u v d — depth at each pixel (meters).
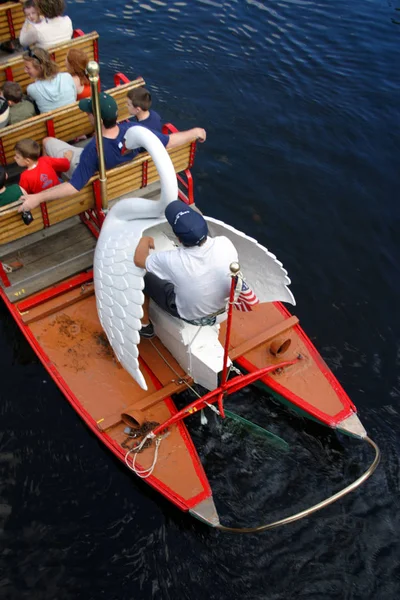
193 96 9.80
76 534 5.35
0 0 7.96
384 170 8.98
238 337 6.14
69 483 5.63
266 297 5.92
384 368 6.71
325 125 9.55
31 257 6.35
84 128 6.88
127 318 4.98
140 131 5.08
